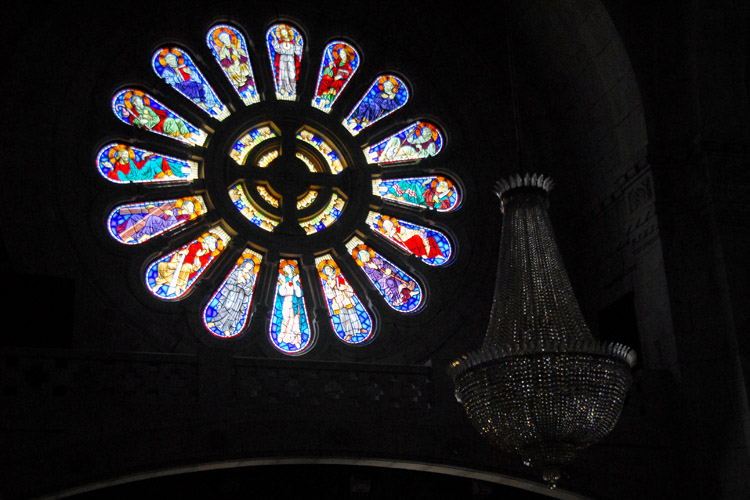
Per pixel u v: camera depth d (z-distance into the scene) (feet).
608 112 76.64
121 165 72.43
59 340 62.85
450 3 82.64
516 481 62.90
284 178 75.10
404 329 72.54
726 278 68.49
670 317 68.90
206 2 77.92
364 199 75.97
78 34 73.05
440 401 62.75
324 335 70.69
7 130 68.64
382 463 61.11
